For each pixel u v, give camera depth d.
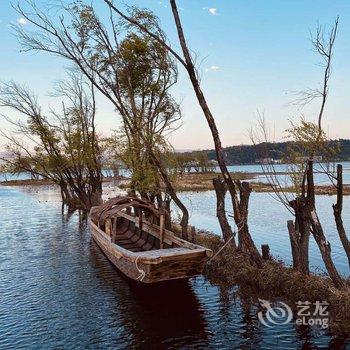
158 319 12.09
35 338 10.96
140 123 19.66
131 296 14.18
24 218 36.69
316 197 47.16
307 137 12.30
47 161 41.34
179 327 11.45
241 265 15.16
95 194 36.03
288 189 15.18
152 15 19.41
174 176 20.00
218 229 28.03
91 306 13.31
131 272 14.06
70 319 12.24
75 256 20.84
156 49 20.30
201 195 57.78
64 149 39.31
